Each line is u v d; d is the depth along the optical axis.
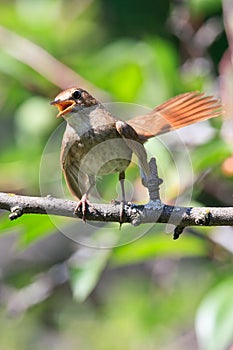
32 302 11.34
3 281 12.23
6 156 12.17
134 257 9.44
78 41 13.60
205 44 12.38
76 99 7.92
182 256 12.04
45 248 12.77
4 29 12.68
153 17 12.95
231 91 10.66
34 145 12.26
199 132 10.07
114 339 13.59
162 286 12.82
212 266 11.20
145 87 11.49
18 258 12.66
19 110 12.61
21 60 12.23
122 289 13.78
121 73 11.62
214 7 12.05
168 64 11.58
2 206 7.04
